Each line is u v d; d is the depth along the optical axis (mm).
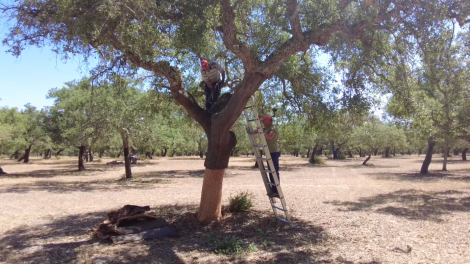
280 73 9180
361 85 8602
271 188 7832
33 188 16344
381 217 8648
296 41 6605
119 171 28344
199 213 7816
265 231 7117
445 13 6172
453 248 5992
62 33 5836
